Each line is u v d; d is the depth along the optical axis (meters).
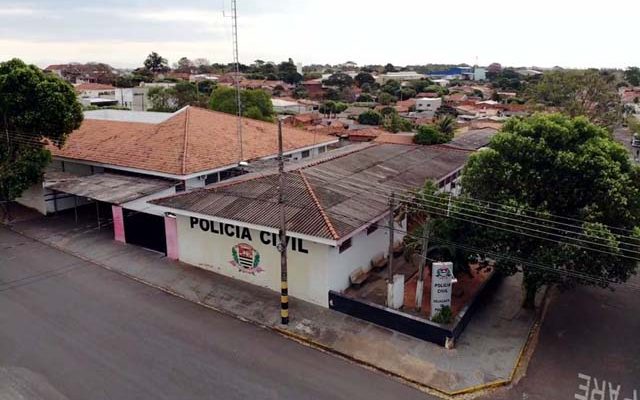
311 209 20.00
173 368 15.34
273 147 34.22
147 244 25.25
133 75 142.25
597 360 16.25
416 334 17.17
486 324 18.36
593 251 15.52
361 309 18.31
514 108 97.50
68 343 16.67
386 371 15.46
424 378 15.09
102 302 19.73
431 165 30.83
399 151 32.97
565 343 17.27
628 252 15.97
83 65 189.00
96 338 17.02
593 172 16.08
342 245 19.75
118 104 84.50
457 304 19.47
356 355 16.20
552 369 15.73
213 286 21.11
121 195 25.66
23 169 27.45
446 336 16.56
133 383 14.55
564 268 16.00
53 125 28.45
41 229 28.14
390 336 17.31
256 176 25.06
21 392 14.08
